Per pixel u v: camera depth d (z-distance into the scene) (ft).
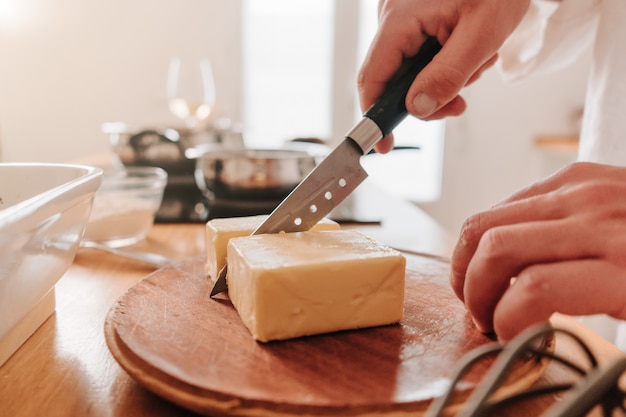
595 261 1.35
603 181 1.49
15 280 1.40
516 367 1.44
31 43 8.85
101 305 2.17
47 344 1.80
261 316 1.65
